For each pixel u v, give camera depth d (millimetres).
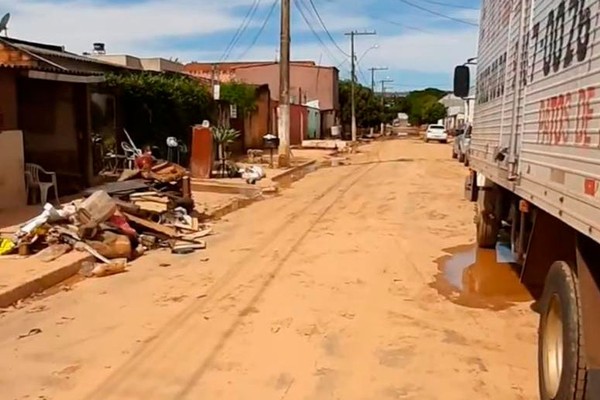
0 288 7598
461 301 7781
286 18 27391
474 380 5375
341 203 17031
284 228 12953
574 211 3814
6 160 12750
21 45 17891
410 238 11961
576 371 3936
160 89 20938
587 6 3666
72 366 5633
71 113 15750
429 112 109562
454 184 21953
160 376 5418
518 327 6809
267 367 5625
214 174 21859
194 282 8539
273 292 8070
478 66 9594
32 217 11914
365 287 8406
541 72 4855
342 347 6137
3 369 5570
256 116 36812
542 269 5414
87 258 9328
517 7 5988
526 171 5359
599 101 3391
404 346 6180
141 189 13016
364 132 81500
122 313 7172
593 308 3941
